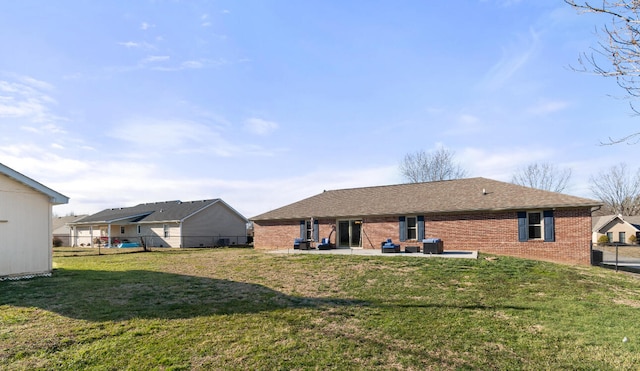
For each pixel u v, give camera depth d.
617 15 4.25
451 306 8.85
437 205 22.02
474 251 20.09
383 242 23.08
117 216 39.97
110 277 12.55
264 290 10.46
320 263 15.84
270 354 5.79
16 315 7.64
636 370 5.46
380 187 28.52
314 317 7.81
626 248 39.97
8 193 12.21
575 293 10.55
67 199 13.68
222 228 38.38
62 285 10.95
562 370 5.43
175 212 37.03
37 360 5.44
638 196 54.66
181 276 12.80
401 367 5.43
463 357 5.83
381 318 7.81
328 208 26.47
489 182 23.59
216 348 5.99
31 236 12.76
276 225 27.95
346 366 5.42
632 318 8.13
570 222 18.22
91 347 5.93
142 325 7.06
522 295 10.16
